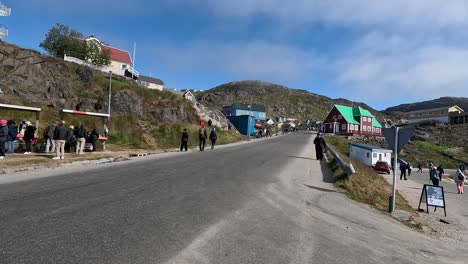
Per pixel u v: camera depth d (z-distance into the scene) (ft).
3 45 88.99
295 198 28.94
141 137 87.30
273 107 503.20
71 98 92.02
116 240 15.21
